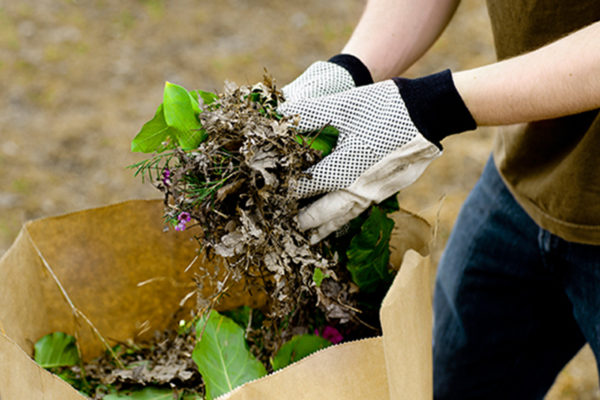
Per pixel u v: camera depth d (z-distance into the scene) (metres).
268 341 1.57
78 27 5.48
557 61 1.29
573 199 1.46
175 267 1.60
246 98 1.37
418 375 1.35
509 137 1.60
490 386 1.82
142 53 5.17
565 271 1.57
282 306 1.38
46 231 1.52
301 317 1.54
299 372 1.26
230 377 1.43
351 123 1.37
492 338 1.76
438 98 1.34
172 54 5.18
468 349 1.78
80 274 1.56
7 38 5.25
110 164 3.90
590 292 1.52
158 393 1.49
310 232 1.39
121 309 1.61
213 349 1.44
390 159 1.35
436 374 1.84
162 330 1.64
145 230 1.57
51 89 4.66
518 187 1.59
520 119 1.34
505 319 1.74
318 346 1.47
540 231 1.59
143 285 1.61
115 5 5.84
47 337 1.53
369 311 1.52
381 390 1.30
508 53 1.54
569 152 1.50
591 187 1.44
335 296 1.42
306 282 1.36
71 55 5.10
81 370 1.54
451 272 1.78
